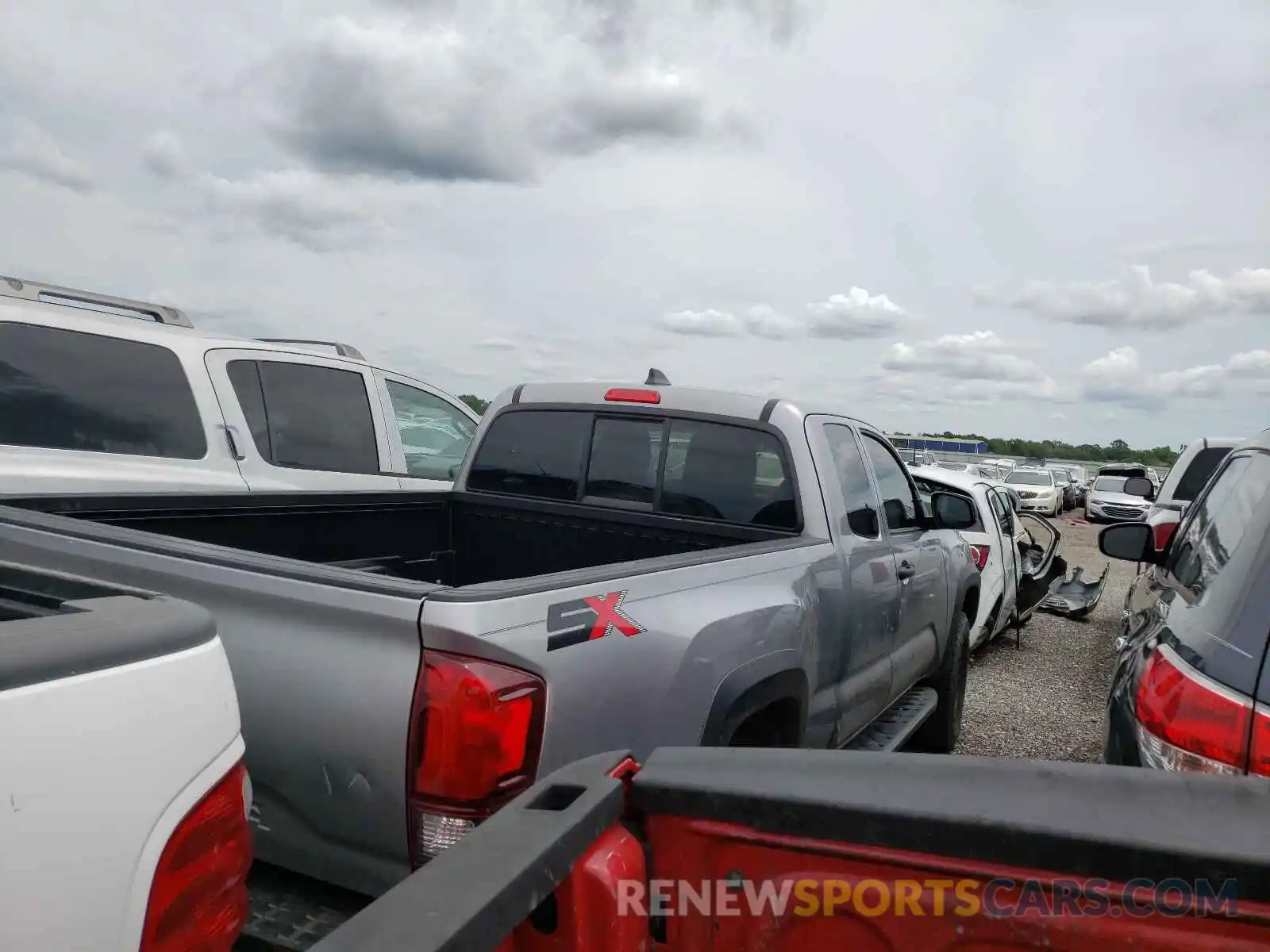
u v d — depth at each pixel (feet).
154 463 15.74
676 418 12.83
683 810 4.39
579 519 13.42
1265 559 6.66
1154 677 6.88
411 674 6.33
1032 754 18.51
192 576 7.18
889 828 3.98
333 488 18.40
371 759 6.44
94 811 4.01
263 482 17.31
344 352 21.16
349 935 3.24
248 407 17.56
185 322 18.04
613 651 7.21
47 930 3.81
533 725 6.43
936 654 15.93
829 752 4.54
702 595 8.44
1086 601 33.71
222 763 4.76
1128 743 6.99
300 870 6.97
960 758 4.33
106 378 15.51
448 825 6.21
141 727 4.28
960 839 3.87
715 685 8.27
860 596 11.71
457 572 14.48
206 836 4.60
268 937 6.44
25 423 14.39
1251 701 5.95
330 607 6.59
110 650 4.23
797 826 4.17
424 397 22.70
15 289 15.16
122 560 7.50
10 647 3.96
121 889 4.13
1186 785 3.99
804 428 11.91
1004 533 26.37
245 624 6.93
